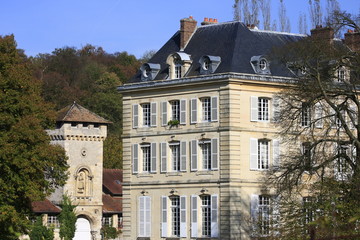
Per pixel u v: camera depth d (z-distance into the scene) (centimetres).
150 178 9450
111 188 13250
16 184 8138
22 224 8394
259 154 8956
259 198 8912
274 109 8956
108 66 19188
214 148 8919
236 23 9375
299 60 7306
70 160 12606
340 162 7112
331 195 6469
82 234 12688
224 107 8850
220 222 8806
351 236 3988
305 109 7325
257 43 9262
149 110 9556
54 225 11431
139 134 9569
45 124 8738
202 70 9069
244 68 8931
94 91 17562
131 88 9600
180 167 9194
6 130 8225
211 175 8925
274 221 7100
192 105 9119
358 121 7081
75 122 12706
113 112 16825
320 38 7538
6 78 8338
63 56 18600
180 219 9150
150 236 9406
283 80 8975
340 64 7162
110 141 15400
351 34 9106
